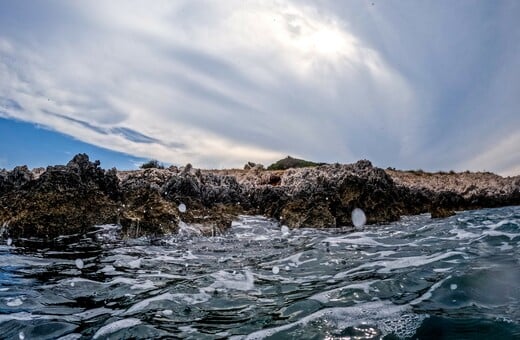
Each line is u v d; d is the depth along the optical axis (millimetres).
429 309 4328
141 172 15594
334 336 3748
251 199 17422
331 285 5535
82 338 3797
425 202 18547
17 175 13156
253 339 3732
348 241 9758
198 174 17719
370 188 15141
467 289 4945
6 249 8203
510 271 5621
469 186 22969
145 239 9875
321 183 15570
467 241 8758
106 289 5422
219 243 9859
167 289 5418
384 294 4980
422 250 8008
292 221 13445
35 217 9953
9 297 4980
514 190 21984
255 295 5152
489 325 3793
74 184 11594
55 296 5086
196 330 3965
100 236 9867
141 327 4051
